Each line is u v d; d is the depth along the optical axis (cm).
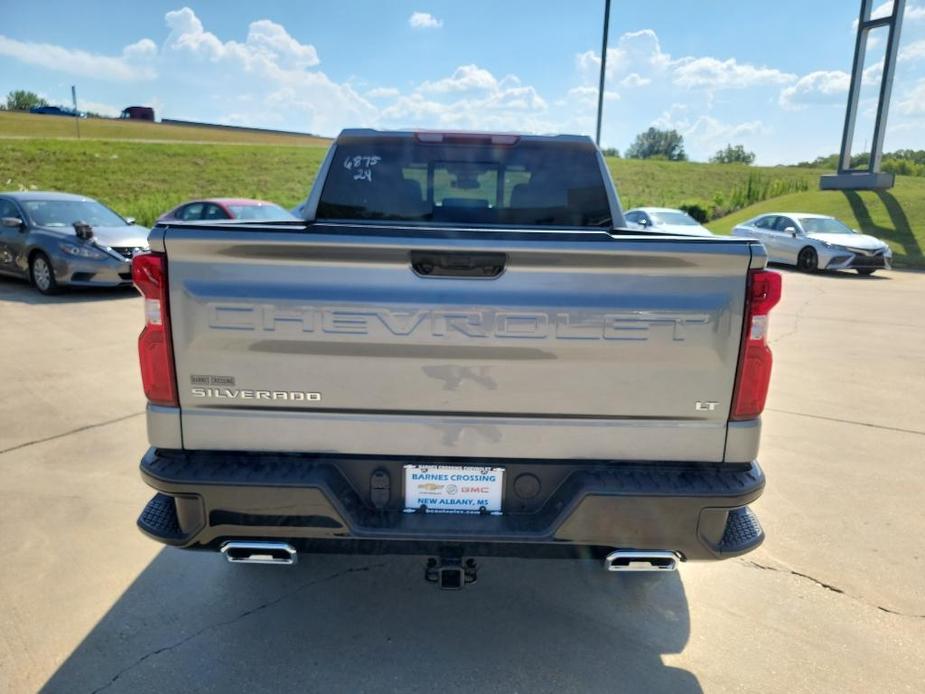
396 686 250
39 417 532
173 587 313
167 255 229
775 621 296
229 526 238
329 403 237
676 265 227
